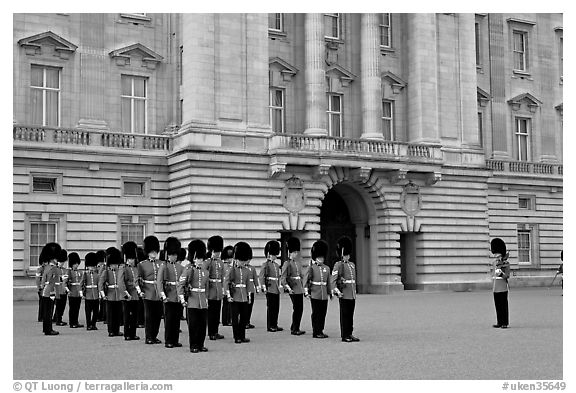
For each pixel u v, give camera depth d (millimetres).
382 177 45250
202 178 39531
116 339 22891
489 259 49094
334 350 19156
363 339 21562
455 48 49250
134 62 41906
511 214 53844
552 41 57812
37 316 30781
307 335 23422
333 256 47125
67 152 38719
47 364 17109
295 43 45656
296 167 42281
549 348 19125
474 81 49656
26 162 38062
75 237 39000
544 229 55344
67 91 39969
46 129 38562
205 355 18594
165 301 20438
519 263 54312
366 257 46969
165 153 41406
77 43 40375
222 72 40625
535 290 49656
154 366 16719
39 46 39281
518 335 22141
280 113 44875
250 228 40594
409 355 17984
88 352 19391
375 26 46344
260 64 41781
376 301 37969
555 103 57438
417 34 47812
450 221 47625
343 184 45656
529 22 56375
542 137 56500
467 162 48531
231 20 41062
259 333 24188
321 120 43906
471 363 16641
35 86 39406
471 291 47438
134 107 41969
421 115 47344
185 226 39469
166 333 20578
